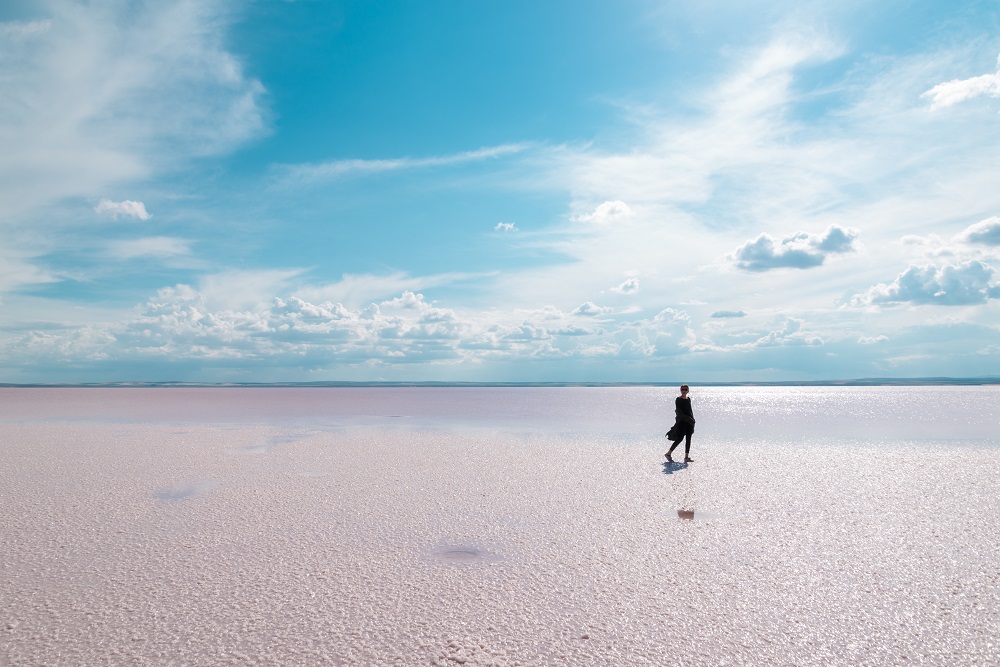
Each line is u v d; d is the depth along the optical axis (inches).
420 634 219.3
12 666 196.2
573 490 477.1
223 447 765.9
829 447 770.2
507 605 245.6
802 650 207.5
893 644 211.9
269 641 213.9
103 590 261.3
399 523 373.4
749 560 301.7
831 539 338.0
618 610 240.8
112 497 450.0
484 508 413.7
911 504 425.7
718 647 209.8
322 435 932.0
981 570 285.9
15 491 473.1
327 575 280.2
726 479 526.9
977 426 1139.3
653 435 935.7
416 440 853.8
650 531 355.3
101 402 2511.1
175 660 200.7
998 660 200.4
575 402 2687.0
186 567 291.0
